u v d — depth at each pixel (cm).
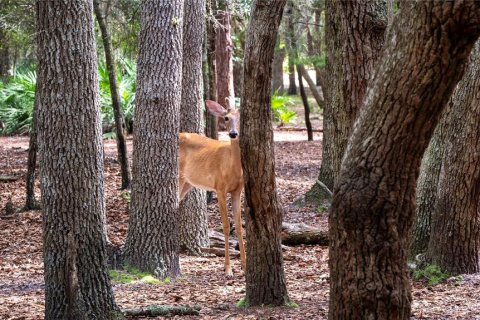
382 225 648
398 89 605
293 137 4178
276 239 1073
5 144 3788
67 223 916
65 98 908
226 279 1391
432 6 568
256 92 988
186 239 1642
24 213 2178
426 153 1369
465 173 1227
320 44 3397
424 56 585
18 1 3000
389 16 1065
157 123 1376
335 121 1614
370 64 1162
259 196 1041
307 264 1492
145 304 1155
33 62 4472
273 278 1082
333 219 668
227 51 3566
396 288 661
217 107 1452
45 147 916
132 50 2930
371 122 629
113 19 2919
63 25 905
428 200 1355
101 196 949
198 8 1653
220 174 1451
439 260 1264
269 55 979
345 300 671
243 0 2742
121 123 2420
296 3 3166
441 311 1039
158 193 1380
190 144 1553
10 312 1124
